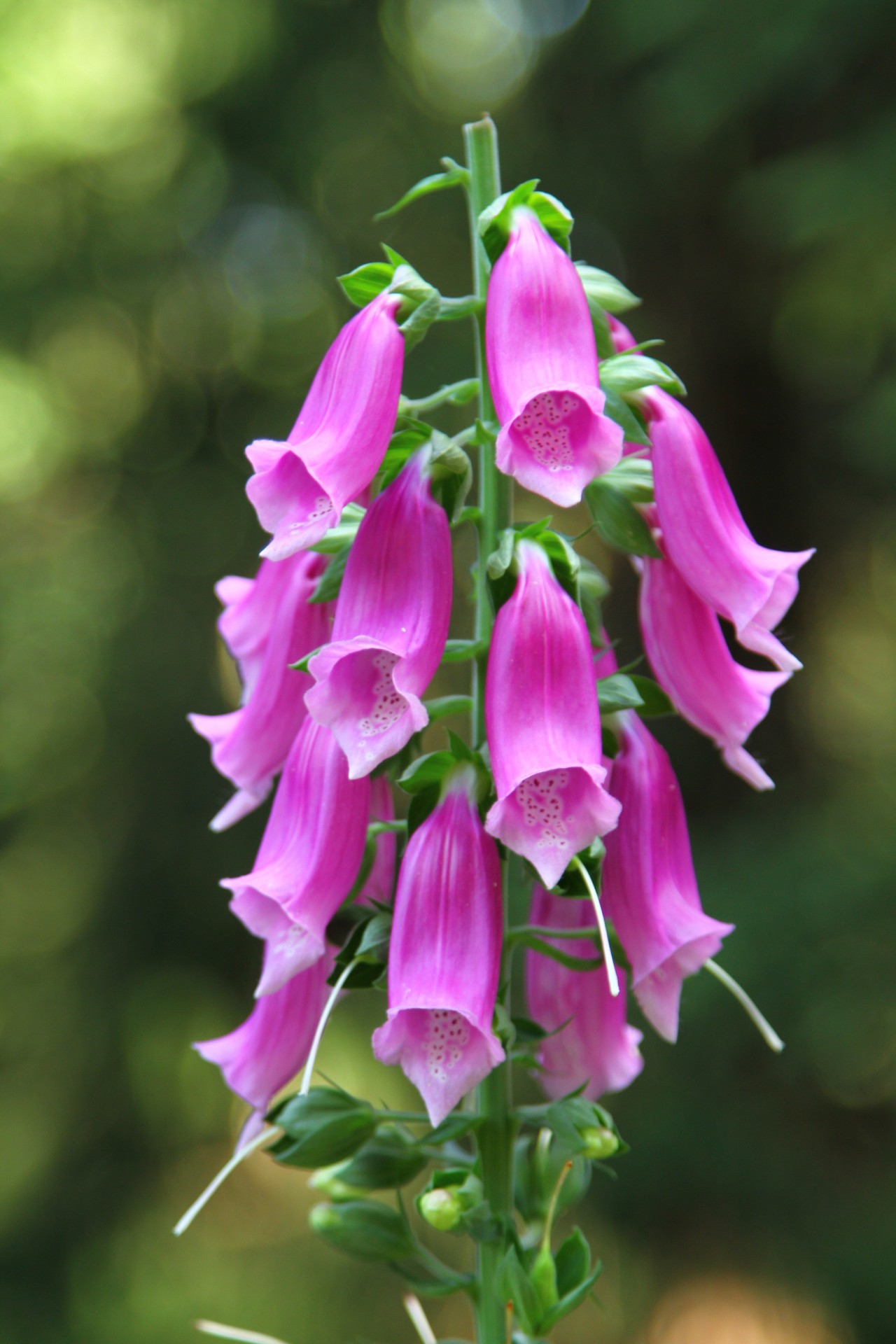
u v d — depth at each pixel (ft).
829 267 31.30
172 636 42.55
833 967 27.12
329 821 7.33
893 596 36.55
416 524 6.91
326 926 7.68
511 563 6.95
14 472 44.24
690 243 35.83
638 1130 29.48
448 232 42.29
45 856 41.93
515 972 21.98
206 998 39.37
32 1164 38.75
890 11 28.30
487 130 7.33
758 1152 29.01
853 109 30.94
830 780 33.27
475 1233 7.68
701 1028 28.84
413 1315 8.84
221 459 44.09
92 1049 39.14
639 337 36.11
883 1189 29.04
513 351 6.61
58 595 43.75
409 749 7.63
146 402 45.03
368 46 42.32
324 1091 8.01
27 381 42.60
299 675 8.18
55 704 42.88
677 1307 29.19
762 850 29.60
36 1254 37.27
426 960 6.67
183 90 41.34
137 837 40.57
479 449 7.77
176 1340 34.55
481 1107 7.84
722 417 35.78
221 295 45.39
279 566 8.58
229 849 39.96
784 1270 28.81
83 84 40.63
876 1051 28.53
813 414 35.29
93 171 42.65
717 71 29.48
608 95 37.40
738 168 33.99
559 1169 8.32
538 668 6.66
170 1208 38.60
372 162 43.42
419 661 6.68
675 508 7.48
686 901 7.73
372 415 6.84
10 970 40.70
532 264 6.70
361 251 43.27
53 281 42.98
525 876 7.28
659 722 33.71
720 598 7.48
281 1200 40.86
